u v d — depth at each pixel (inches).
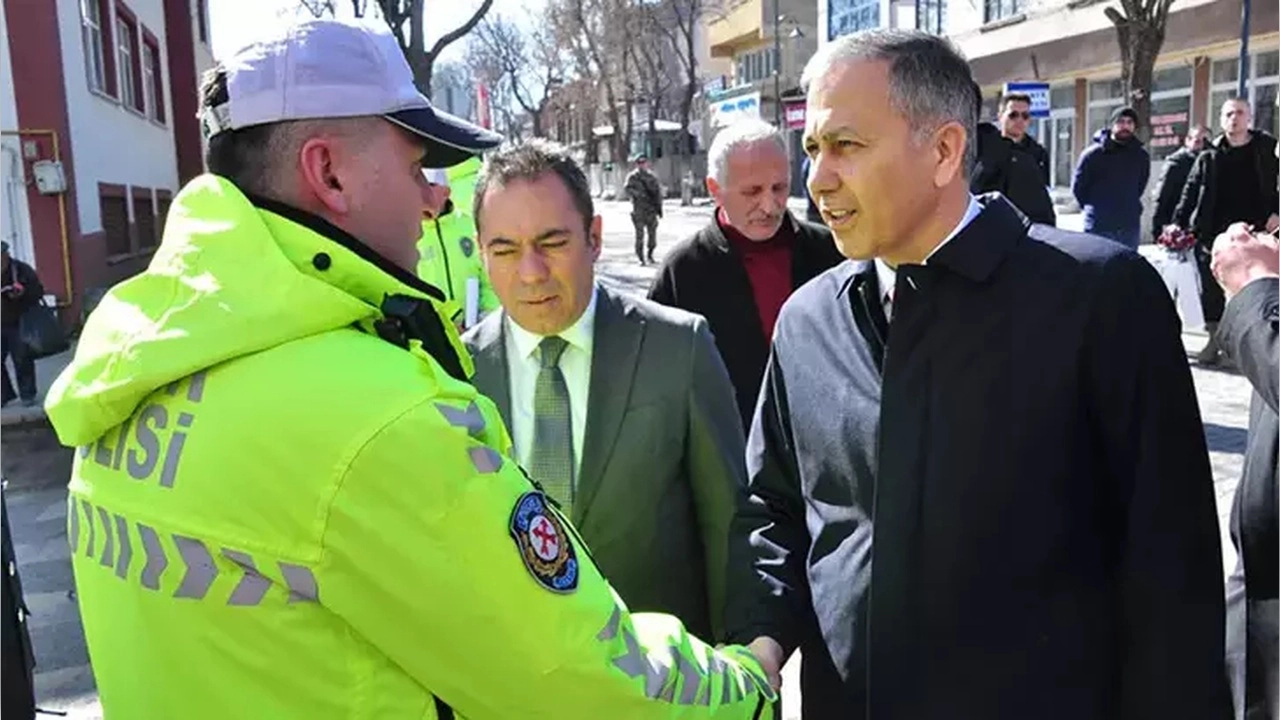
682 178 1600.6
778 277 129.0
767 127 129.0
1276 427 83.4
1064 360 60.7
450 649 44.9
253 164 48.1
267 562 43.3
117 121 623.8
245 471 43.4
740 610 73.7
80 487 49.4
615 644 48.6
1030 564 62.4
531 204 76.0
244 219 45.8
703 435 80.8
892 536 64.6
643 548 80.0
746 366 127.9
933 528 63.3
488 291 173.2
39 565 203.5
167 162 832.3
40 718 140.1
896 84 60.5
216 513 43.7
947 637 63.6
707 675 55.2
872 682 65.7
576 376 81.2
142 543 45.2
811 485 71.7
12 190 466.6
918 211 62.3
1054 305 61.0
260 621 43.8
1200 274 293.1
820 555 70.6
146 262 698.2
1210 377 283.4
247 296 44.5
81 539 49.1
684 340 81.1
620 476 79.3
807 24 1558.8
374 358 44.9
